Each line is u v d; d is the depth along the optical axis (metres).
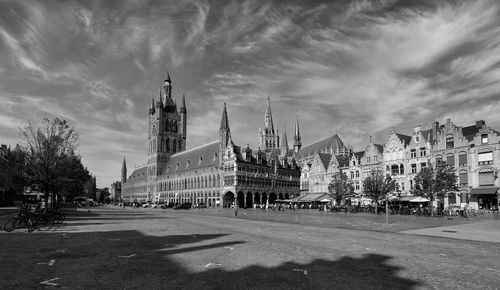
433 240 24.84
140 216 58.38
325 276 13.45
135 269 14.49
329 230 32.34
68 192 82.50
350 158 102.69
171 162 171.50
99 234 27.88
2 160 91.81
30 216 30.91
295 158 154.50
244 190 119.12
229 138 129.50
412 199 71.94
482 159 70.31
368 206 77.12
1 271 14.14
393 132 89.19
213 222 43.00
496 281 12.94
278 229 33.06
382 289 11.80
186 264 15.44
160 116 176.00
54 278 13.01
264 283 12.39
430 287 12.09
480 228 35.09
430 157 79.44
